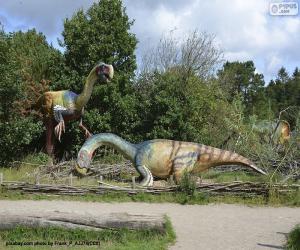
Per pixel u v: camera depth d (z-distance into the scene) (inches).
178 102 873.5
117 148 617.6
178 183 565.3
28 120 748.6
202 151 607.5
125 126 882.1
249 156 708.0
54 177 609.6
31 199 511.2
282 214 461.4
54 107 768.9
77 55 895.7
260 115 1099.3
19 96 756.0
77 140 848.9
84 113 850.8
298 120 644.7
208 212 462.3
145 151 602.5
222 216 444.5
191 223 409.1
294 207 500.4
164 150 602.5
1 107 735.1
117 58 901.8
